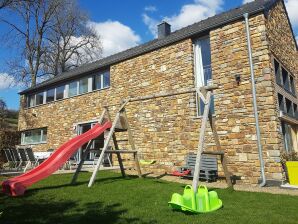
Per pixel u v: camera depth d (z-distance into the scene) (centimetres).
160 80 1162
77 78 1598
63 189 716
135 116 1223
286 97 1041
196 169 590
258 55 895
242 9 1110
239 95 916
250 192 704
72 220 455
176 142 1067
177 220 464
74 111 1554
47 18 2550
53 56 2697
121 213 500
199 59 1087
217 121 954
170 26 1565
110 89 1367
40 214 491
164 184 792
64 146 814
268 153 834
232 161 900
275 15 1048
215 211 521
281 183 796
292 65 1223
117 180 862
